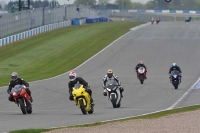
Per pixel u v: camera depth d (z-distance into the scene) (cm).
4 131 4438
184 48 18138
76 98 5928
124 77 12206
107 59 16138
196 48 18112
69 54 17512
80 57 16775
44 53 17925
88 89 6000
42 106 7169
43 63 15850
